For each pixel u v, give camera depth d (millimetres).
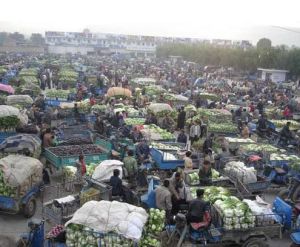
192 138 25953
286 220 14656
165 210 14336
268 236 13602
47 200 16703
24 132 23562
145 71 77000
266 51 86562
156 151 20938
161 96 40188
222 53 101688
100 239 11172
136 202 15820
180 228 13141
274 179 20188
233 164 19297
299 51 80500
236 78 81312
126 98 38125
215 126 28719
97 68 78188
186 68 95312
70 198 14352
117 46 172625
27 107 32406
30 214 15633
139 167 19312
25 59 99438
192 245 12930
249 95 49188
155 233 12586
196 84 60125
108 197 15148
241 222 13055
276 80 77938
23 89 40938
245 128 27984
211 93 46250
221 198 14141
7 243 13219
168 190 14750
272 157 22031
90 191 15125
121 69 80562
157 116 31234
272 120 33156
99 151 21422
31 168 15516
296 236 13672
